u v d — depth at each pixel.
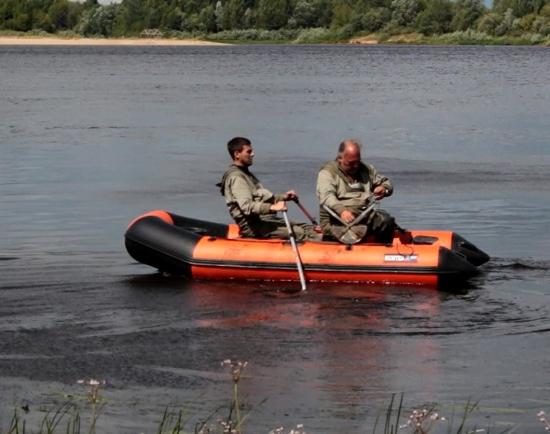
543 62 64.25
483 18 109.31
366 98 35.09
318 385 6.54
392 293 8.84
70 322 8.02
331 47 101.94
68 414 6.00
